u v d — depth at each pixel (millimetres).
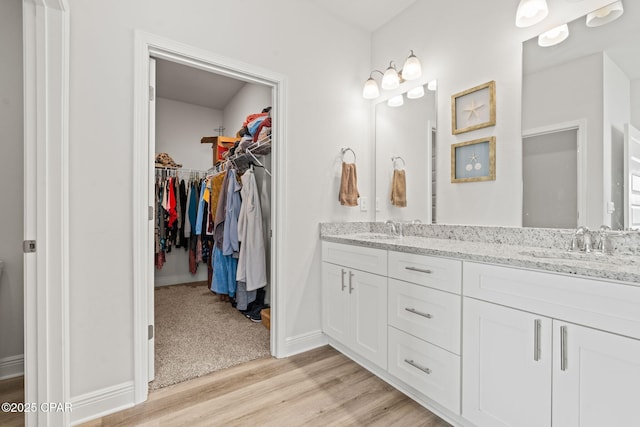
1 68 1742
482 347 1230
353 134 2402
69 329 1342
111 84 1438
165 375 1763
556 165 1476
